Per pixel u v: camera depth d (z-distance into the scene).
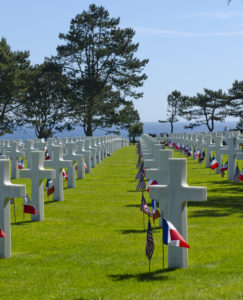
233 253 9.88
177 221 9.09
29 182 24.11
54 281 8.51
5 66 61.81
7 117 69.81
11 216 14.98
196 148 36.59
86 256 10.11
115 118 74.06
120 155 45.59
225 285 7.91
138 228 12.83
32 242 11.43
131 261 9.62
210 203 16.62
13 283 8.47
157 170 12.30
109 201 17.58
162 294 7.53
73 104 71.12
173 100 117.06
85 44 70.88
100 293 7.73
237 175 20.47
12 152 26.02
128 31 72.25
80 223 13.64
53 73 70.94
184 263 9.07
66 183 23.84
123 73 72.69
